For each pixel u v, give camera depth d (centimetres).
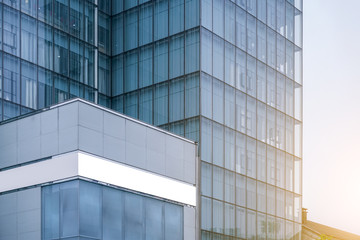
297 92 6862
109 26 6228
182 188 4597
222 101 5759
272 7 6650
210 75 5653
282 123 6556
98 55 6078
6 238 4028
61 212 3800
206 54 5638
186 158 4684
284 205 6412
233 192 5728
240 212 5772
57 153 3884
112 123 4066
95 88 5994
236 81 5972
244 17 6191
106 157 3981
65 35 5806
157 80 5812
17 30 5403
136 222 4156
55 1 5772
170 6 5850
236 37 6050
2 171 4144
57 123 3919
